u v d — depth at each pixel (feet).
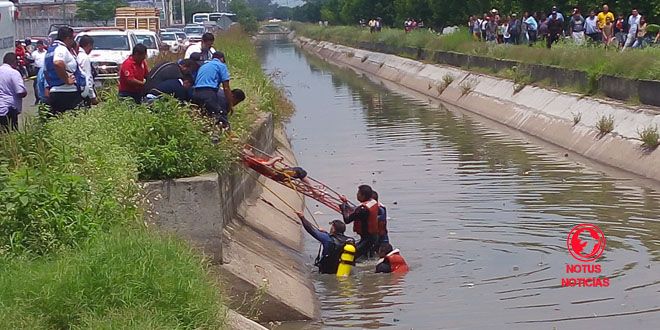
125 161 37.65
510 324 38.24
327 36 331.57
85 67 50.52
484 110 121.08
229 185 46.19
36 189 32.71
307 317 39.14
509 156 84.53
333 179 74.28
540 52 115.24
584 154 83.97
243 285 38.60
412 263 48.47
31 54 106.42
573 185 68.85
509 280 44.73
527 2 143.84
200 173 40.11
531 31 135.95
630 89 87.71
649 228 54.24
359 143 95.40
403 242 52.80
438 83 151.84
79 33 98.68
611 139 81.30
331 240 47.88
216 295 30.68
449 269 47.01
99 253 29.66
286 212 59.06
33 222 32.01
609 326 37.70
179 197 38.55
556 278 44.86
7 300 27.40
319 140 98.48
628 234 53.06
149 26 171.42
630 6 125.80
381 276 46.42
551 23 125.18
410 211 60.90
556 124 95.55
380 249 47.91
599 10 130.31
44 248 31.63
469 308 40.60
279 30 586.45
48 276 28.48
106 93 56.70
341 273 46.88
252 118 63.87
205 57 62.39
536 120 101.55
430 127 108.47
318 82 187.83
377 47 231.09
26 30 176.14
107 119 42.34
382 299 42.50
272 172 52.39
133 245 30.58
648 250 49.39
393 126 110.11
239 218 47.88
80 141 38.68
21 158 36.73
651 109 81.61
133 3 261.44
